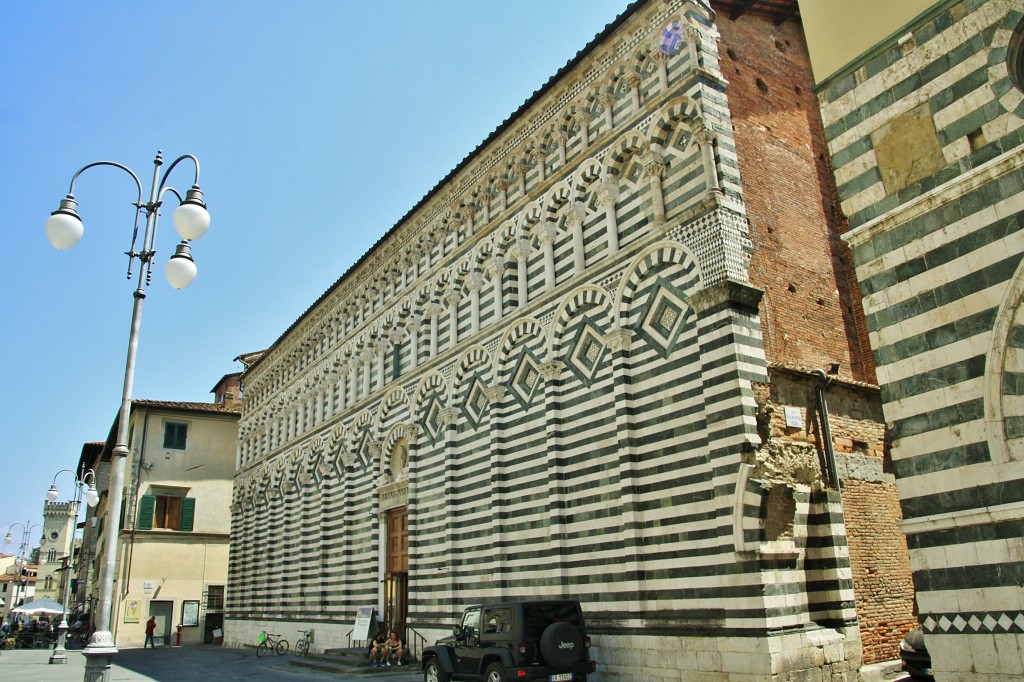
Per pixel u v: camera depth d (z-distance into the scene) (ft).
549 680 60.39
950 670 39.88
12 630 212.64
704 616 59.21
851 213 47.93
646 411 67.77
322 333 144.56
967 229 42.11
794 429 63.93
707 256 64.64
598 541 70.49
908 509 42.65
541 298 82.64
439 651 70.33
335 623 117.60
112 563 51.42
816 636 56.70
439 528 94.94
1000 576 38.52
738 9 79.97
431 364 102.89
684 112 71.26
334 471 127.44
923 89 45.39
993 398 39.81
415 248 114.83
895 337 44.47
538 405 81.61
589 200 79.97
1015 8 41.68
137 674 99.66
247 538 162.81
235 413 196.24
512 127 93.81
